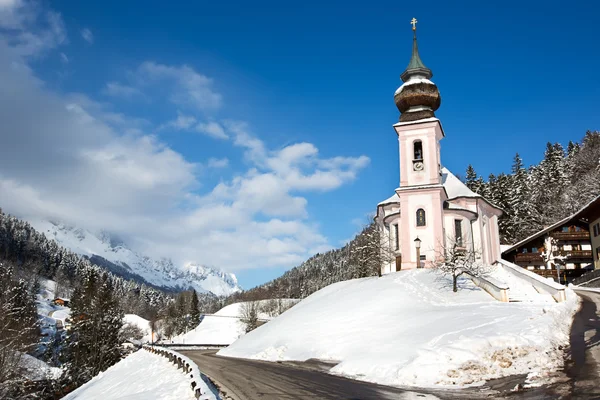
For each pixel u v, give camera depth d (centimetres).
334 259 18562
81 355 5538
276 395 1703
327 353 3017
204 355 4053
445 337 2545
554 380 1664
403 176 5253
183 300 15062
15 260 18375
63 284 17875
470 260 4569
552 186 10731
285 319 4181
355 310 3806
